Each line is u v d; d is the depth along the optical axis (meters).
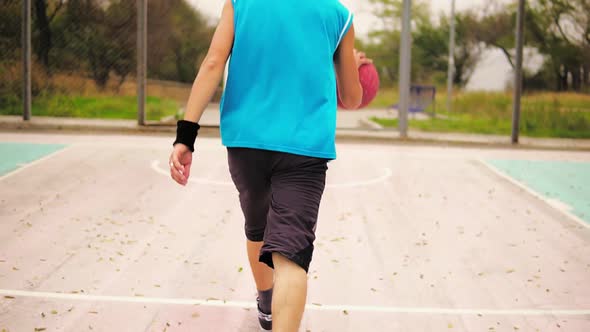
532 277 4.94
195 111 2.76
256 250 3.36
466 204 7.34
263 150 2.76
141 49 12.68
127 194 7.29
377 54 14.34
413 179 8.66
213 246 5.52
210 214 6.57
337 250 5.49
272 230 2.67
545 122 14.80
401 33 12.85
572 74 15.24
